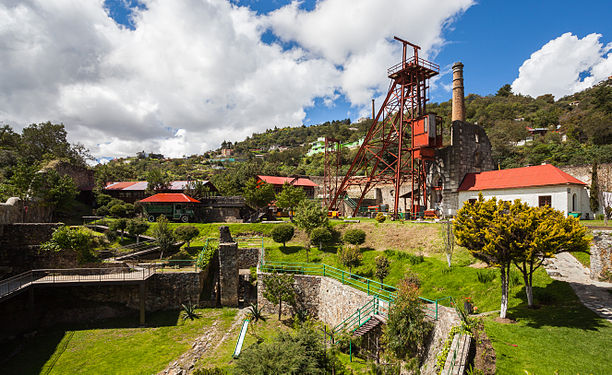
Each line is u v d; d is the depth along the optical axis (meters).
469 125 35.66
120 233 33.59
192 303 23.92
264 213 47.97
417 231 28.48
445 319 12.70
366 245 29.25
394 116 39.75
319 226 32.59
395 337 13.75
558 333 11.02
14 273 24.03
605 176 34.31
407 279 19.12
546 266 18.42
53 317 21.91
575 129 72.44
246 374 12.02
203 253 27.09
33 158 53.72
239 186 61.91
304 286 23.52
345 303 19.86
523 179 29.30
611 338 10.19
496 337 11.22
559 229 11.82
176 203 41.06
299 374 12.23
